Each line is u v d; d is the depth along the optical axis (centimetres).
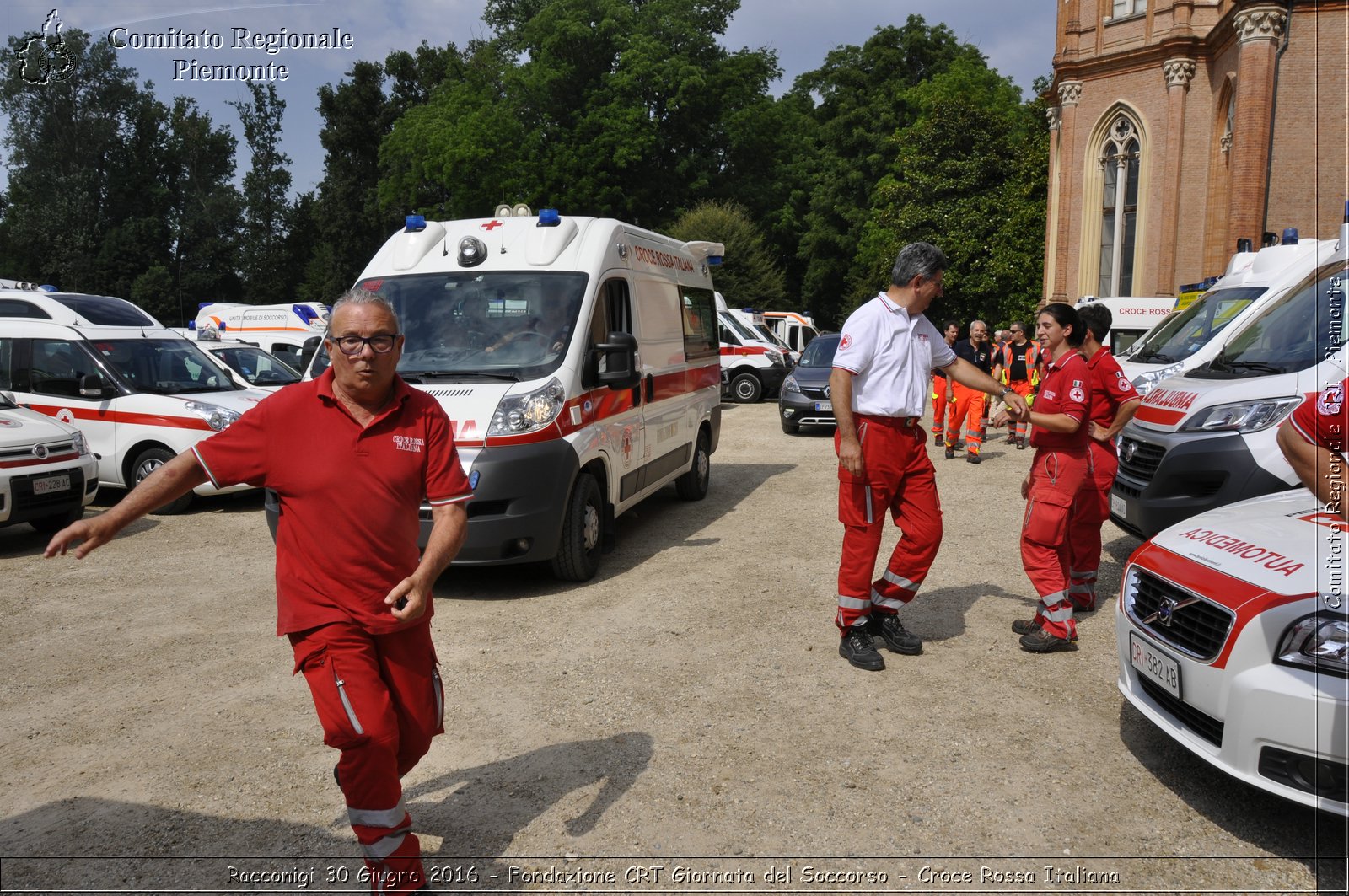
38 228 4788
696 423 912
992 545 741
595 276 686
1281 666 296
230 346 1337
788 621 553
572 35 4003
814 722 414
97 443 957
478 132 3903
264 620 577
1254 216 2216
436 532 279
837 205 4578
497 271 691
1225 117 2425
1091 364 522
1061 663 481
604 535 678
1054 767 371
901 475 475
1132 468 622
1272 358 591
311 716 431
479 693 453
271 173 5575
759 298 3675
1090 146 2736
